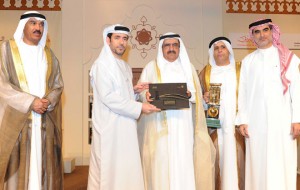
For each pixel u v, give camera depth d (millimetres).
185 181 2504
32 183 2295
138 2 5086
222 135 2762
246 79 2615
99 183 2387
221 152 2766
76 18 4973
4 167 2264
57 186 2500
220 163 2770
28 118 2328
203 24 5145
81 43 4977
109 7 5031
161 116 2574
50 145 2416
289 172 2426
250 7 5227
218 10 5148
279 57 2504
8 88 2281
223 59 2857
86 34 4984
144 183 2539
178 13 5141
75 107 4965
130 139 2410
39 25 2424
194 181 2531
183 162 2518
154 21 5113
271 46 2566
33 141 2326
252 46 5180
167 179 2506
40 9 4977
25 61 2387
